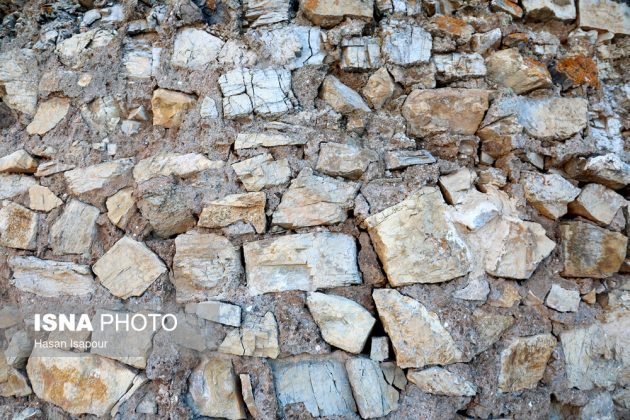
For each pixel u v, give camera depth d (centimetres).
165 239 139
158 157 143
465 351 128
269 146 139
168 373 125
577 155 151
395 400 127
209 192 137
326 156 139
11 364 136
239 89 142
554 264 145
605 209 150
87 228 141
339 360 129
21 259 142
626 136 163
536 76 151
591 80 159
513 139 145
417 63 148
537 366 136
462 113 147
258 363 126
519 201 145
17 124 157
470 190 140
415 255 131
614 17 169
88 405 129
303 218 135
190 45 150
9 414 134
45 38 161
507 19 158
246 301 130
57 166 147
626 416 145
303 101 144
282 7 151
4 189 149
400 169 141
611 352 144
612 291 149
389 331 128
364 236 136
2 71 158
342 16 149
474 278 134
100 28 158
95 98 151
